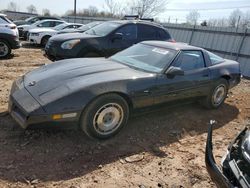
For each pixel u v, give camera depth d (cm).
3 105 505
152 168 361
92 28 878
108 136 409
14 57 1102
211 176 280
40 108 351
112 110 400
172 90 468
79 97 365
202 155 404
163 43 538
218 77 557
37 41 1551
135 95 416
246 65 1167
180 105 511
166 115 530
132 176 340
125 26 817
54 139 398
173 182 338
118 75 418
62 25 1697
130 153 388
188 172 360
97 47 766
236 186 245
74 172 335
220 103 595
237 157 262
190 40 1517
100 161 362
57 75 408
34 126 356
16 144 378
